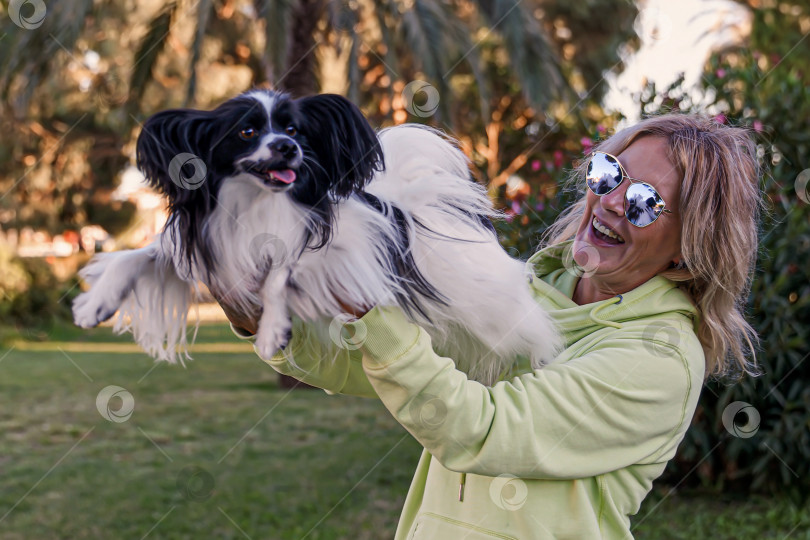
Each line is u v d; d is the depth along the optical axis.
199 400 7.55
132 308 1.85
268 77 6.55
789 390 4.40
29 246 16.39
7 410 7.07
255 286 1.72
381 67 9.93
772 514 4.36
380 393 1.43
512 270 1.79
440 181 1.86
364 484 5.00
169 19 7.25
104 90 12.55
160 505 4.58
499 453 1.38
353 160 1.79
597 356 1.50
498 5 7.84
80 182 15.41
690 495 4.84
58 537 4.10
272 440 6.04
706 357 1.68
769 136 4.39
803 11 10.79
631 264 1.62
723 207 1.54
